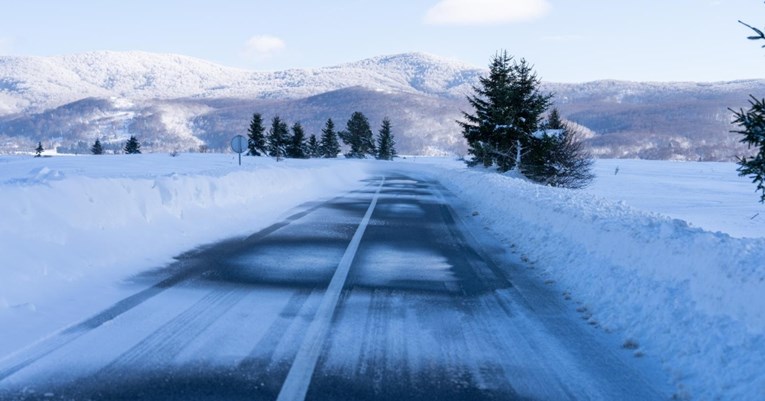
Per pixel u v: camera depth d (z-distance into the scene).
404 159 125.31
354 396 4.11
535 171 35.91
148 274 7.73
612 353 5.16
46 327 5.41
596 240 8.46
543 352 5.14
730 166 97.19
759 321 4.62
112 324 5.57
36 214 7.46
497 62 40.09
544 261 9.05
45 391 4.06
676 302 5.62
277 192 19.55
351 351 5.02
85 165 28.09
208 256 9.09
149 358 4.72
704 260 5.74
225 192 14.54
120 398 3.98
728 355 4.52
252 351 4.95
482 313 6.34
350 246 10.42
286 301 6.59
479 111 41.19
